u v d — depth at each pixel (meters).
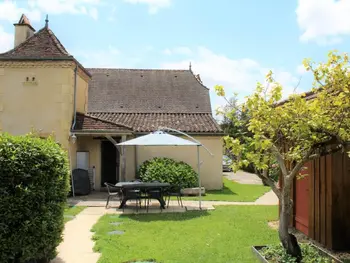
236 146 6.63
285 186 6.89
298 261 6.77
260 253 7.17
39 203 6.19
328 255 7.17
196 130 20.08
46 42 17.44
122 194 13.41
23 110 16.89
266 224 10.46
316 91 6.58
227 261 6.90
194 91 25.75
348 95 5.78
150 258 7.07
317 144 6.51
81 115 18.11
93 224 10.62
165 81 26.48
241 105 6.94
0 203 5.84
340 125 5.92
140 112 23.58
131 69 27.47
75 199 16.02
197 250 7.65
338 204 7.94
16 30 18.80
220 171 20.17
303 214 9.72
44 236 6.27
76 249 7.91
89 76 20.41
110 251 7.61
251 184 23.39
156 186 13.15
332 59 5.99
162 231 9.55
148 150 20.06
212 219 11.27
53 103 16.88
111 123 17.70
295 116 6.28
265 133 7.02
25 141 6.27
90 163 19.17
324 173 8.30
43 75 16.92
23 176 6.02
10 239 5.93
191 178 17.89
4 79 16.89
